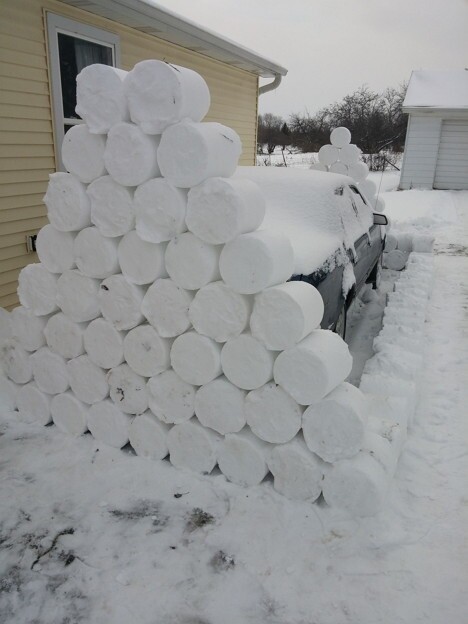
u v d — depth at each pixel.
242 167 5.41
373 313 6.19
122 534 2.56
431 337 5.21
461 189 18.03
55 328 3.28
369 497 2.58
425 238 8.29
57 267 3.13
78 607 2.17
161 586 2.27
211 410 2.88
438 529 2.59
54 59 5.40
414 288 6.06
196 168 2.49
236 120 10.23
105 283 2.99
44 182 5.55
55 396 3.43
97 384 3.22
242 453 2.85
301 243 3.89
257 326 2.63
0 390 3.69
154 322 2.90
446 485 2.93
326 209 4.62
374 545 2.47
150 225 2.71
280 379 2.63
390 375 3.87
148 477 3.00
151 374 3.00
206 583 2.29
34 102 5.27
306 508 2.72
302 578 2.31
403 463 3.11
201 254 2.64
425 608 2.16
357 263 5.02
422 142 17.61
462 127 17.30
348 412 2.53
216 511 2.72
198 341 2.79
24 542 2.51
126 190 2.74
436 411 3.73
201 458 2.98
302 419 2.66
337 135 9.34
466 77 19.14
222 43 7.72
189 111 2.55
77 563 2.39
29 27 5.07
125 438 3.23
